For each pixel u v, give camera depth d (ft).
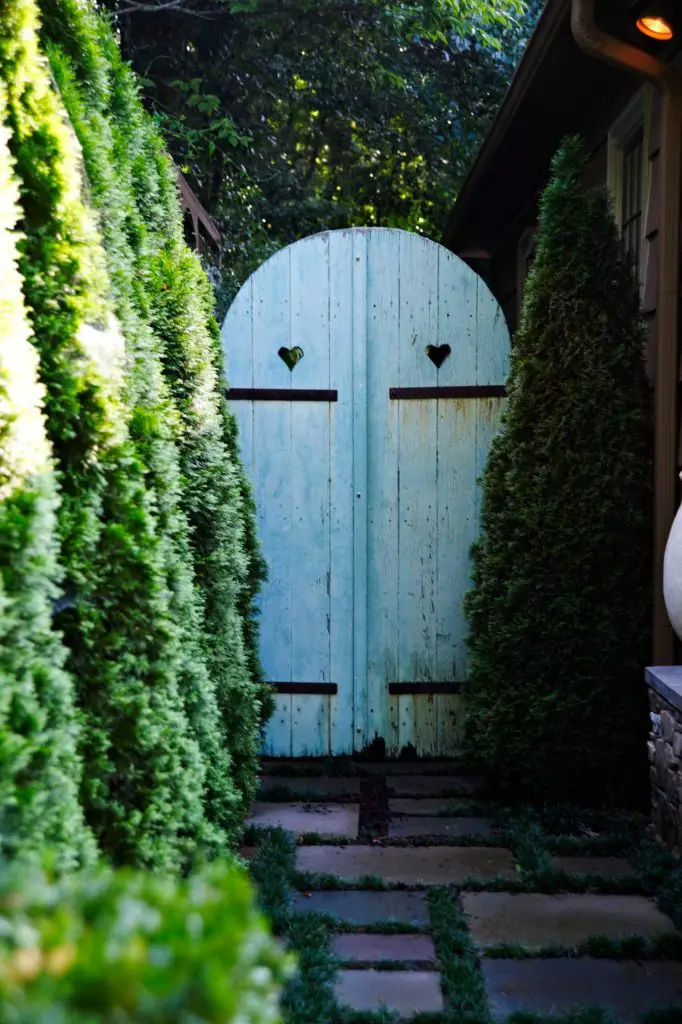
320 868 10.82
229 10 24.54
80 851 5.77
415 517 15.47
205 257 21.57
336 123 31.27
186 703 8.89
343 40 28.45
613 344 12.82
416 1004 7.80
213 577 11.13
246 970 3.30
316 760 15.44
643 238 14.35
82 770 6.61
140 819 7.14
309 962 8.21
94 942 3.09
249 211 29.22
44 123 7.29
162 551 8.01
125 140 10.18
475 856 11.26
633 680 12.63
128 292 8.75
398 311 15.43
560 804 12.74
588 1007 7.52
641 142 14.83
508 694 12.75
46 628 5.96
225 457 12.32
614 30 12.90
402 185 32.94
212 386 11.53
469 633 13.87
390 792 13.73
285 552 15.49
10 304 6.13
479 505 15.40
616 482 12.62
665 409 12.39
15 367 6.04
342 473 15.42
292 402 15.43
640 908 9.75
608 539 12.59
